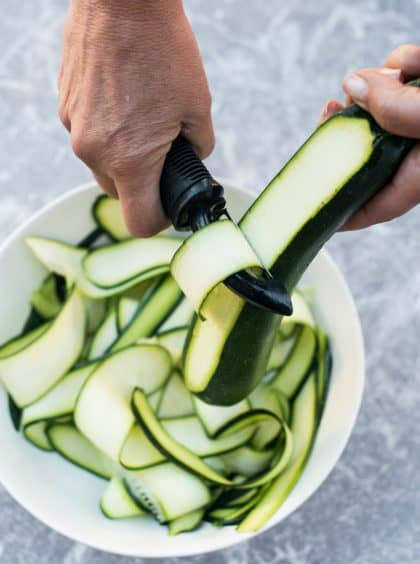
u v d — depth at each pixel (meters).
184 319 0.64
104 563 0.66
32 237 0.63
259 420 0.61
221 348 0.51
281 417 0.62
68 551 0.66
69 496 0.60
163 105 0.45
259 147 0.75
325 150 0.46
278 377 0.64
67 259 0.64
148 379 0.62
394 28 0.77
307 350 0.64
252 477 0.62
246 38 0.77
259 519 0.57
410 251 0.73
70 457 0.62
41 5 0.78
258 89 0.76
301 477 0.59
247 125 0.75
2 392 0.62
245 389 0.55
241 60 0.77
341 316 0.62
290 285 0.48
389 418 0.69
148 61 0.44
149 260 0.64
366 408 0.69
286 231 0.46
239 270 0.43
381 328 0.71
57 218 0.63
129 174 0.47
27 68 0.76
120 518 0.60
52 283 0.66
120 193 0.49
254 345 0.50
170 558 0.66
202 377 0.54
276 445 0.62
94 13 0.43
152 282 0.66
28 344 0.63
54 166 0.74
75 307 0.64
